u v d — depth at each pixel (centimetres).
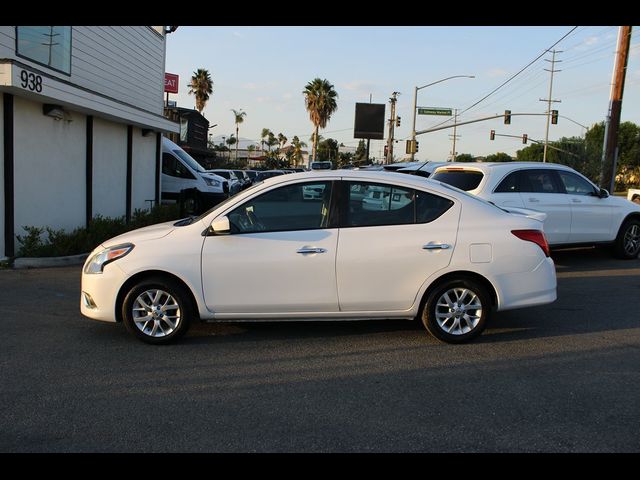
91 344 558
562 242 994
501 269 557
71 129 1173
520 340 588
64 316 654
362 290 548
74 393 442
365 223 553
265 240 541
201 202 1808
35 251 979
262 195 552
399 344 570
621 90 1759
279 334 599
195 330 609
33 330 600
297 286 544
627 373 496
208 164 4656
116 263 541
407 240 548
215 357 527
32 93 928
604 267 1002
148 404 424
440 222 558
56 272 909
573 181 1006
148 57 1630
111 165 1392
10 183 956
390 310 558
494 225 563
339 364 512
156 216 1427
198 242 541
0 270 919
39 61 1058
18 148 988
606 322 658
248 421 398
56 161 1122
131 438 373
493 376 486
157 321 552
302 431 385
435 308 561
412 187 563
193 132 4022
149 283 543
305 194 556
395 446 366
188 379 474
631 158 5706
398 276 548
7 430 382
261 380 473
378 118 4238
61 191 1148
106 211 1372
